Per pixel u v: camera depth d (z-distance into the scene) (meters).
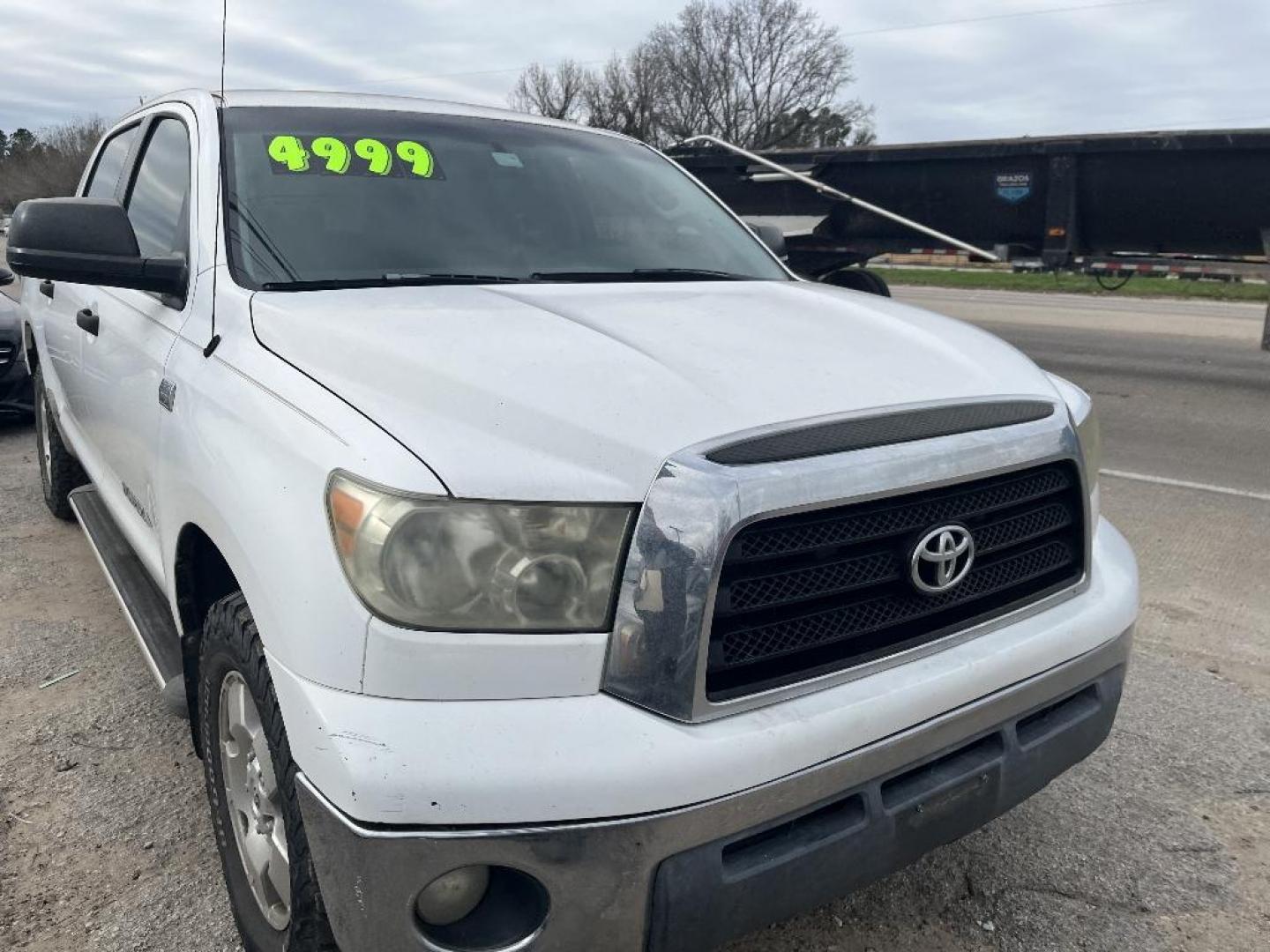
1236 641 4.18
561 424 1.81
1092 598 2.38
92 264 2.62
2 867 2.64
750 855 1.80
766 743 1.75
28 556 4.86
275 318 2.29
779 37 61.81
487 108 3.66
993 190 10.84
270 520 1.88
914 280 25.59
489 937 1.73
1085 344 13.12
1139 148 9.75
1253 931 2.55
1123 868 2.77
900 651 1.99
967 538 2.03
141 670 3.72
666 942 1.73
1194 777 3.21
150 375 2.77
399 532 1.69
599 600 1.73
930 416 2.07
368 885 1.66
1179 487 6.43
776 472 1.77
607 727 1.69
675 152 12.70
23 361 7.52
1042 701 2.19
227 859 2.33
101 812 2.88
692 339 2.24
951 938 2.50
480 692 1.69
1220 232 9.98
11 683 3.61
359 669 1.69
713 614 1.73
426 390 1.90
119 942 2.40
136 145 3.75
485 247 2.93
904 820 1.96
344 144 3.04
